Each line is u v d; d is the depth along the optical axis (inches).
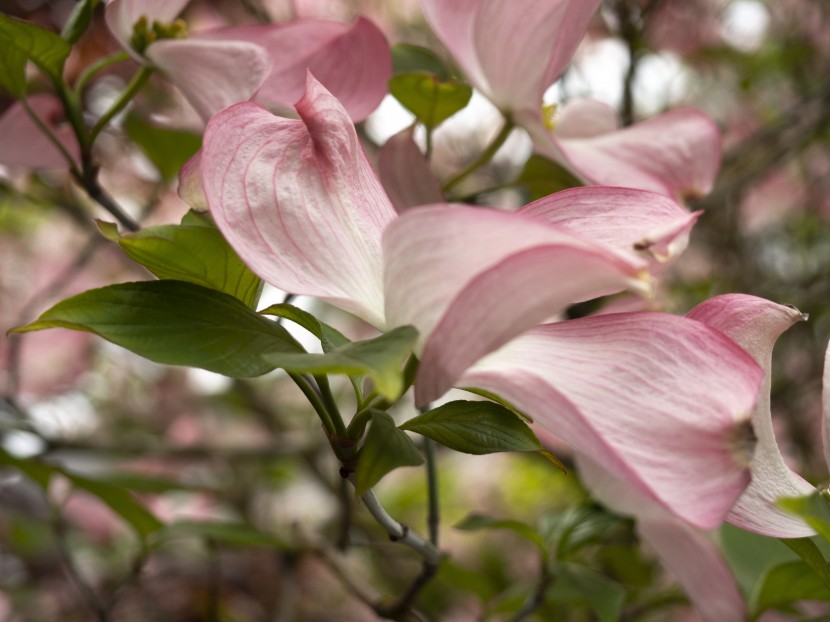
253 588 32.9
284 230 9.9
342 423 10.3
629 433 8.9
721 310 10.6
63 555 20.7
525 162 17.1
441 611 28.3
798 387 27.7
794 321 10.4
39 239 33.4
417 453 9.9
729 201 29.9
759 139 28.6
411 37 32.0
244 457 30.3
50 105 16.3
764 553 15.5
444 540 35.8
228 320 10.2
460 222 8.9
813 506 8.8
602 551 19.4
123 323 9.9
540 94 14.6
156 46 14.0
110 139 25.3
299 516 35.4
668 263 10.0
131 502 18.7
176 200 28.0
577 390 9.1
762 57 33.8
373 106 14.2
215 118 9.8
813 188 35.2
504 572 29.1
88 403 34.1
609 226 9.9
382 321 9.9
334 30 14.0
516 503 36.2
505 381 9.3
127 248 10.4
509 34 14.4
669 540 14.3
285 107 14.0
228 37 14.1
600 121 15.9
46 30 13.7
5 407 23.9
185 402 35.2
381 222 10.4
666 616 23.7
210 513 32.3
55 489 29.9
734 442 8.7
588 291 8.8
